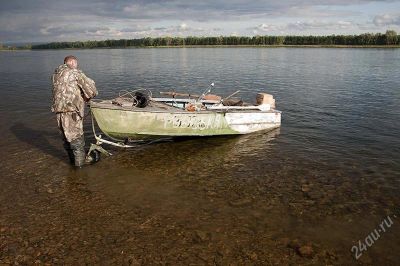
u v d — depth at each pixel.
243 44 150.62
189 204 7.27
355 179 8.48
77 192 7.85
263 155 10.26
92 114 9.70
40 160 9.79
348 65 42.75
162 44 167.62
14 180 8.47
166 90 23.27
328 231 6.29
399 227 6.41
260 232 6.24
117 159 9.96
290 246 5.85
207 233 6.21
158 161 9.81
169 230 6.30
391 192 7.79
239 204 7.26
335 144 11.21
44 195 7.70
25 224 6.53
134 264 5.40
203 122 11.20
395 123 13.71
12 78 30.62
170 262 5.45
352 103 17.88
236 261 5.47
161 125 10.51
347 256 5.61
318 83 25.73
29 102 18.45
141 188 8.05
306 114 15.49
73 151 9.12
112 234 6.20
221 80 28.45
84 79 8.79
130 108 9.91
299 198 7.51
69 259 5.52
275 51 93.81
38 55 88.00
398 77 29.25
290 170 9.07
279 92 21.81
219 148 10.95
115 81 28.44
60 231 6.29
